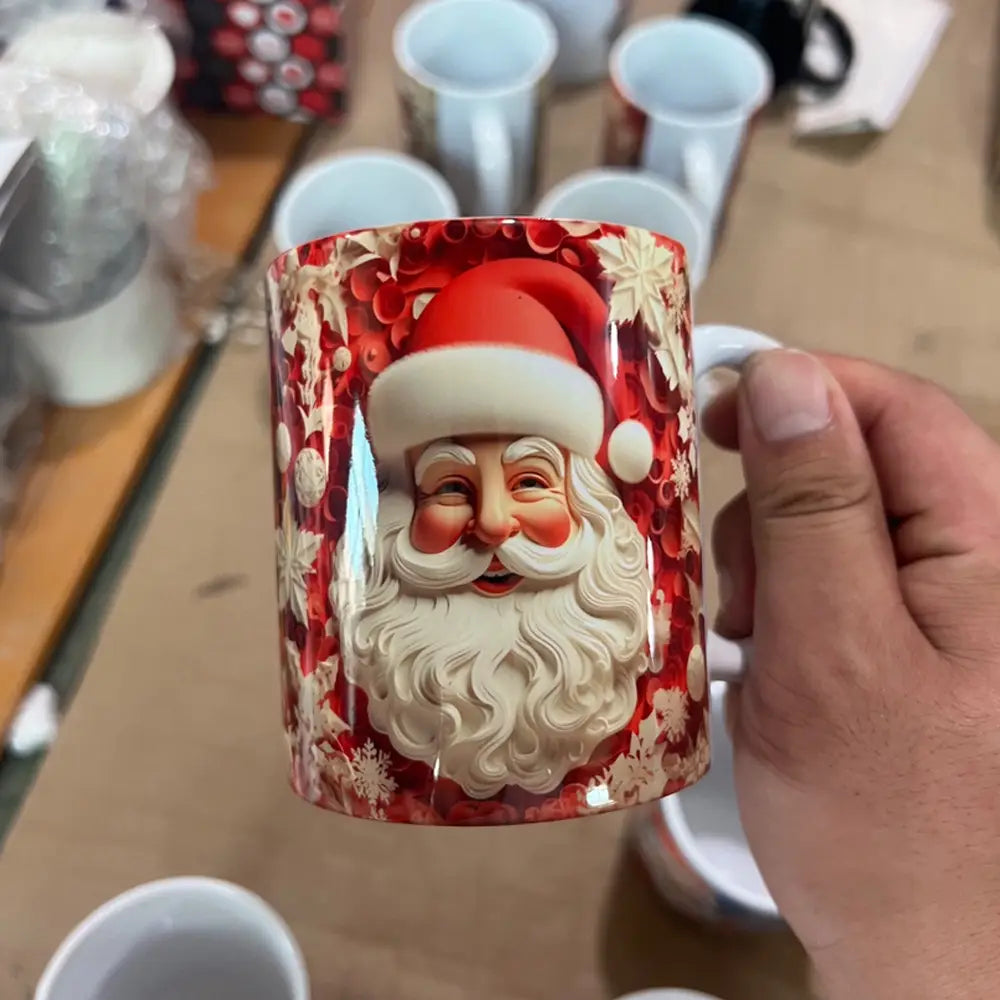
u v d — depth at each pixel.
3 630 0.50
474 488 0.27
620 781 0.29
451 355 0.27
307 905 0.46
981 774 0.35
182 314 0.59
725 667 0.40
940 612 0.37
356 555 0.28
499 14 0.61
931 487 0.40
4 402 0.52
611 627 0.28
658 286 0.30
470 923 0.46
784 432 0.37
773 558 0.38
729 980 0.45
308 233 0.55
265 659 0.51
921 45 0.71
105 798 0.48
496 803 0.28
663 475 0.30
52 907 0.46
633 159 0.60
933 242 0.65
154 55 0.52
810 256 0.64
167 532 0.54
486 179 0.56
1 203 0.42
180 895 0.38
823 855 0.38
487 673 0.27
